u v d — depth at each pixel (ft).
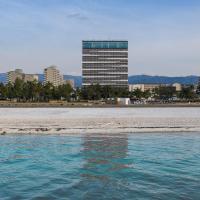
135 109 293.02
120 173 62.80
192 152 86.28
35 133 122.52
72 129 129.90
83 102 482.28
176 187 53.01
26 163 72.90
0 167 68.95
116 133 122.72
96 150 88.63
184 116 186.80
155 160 75.56
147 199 46.98
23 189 52.21
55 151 87.35
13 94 538.88
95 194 49.42
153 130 129.90
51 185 54.54
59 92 580.71
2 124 145.89
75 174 62.28
